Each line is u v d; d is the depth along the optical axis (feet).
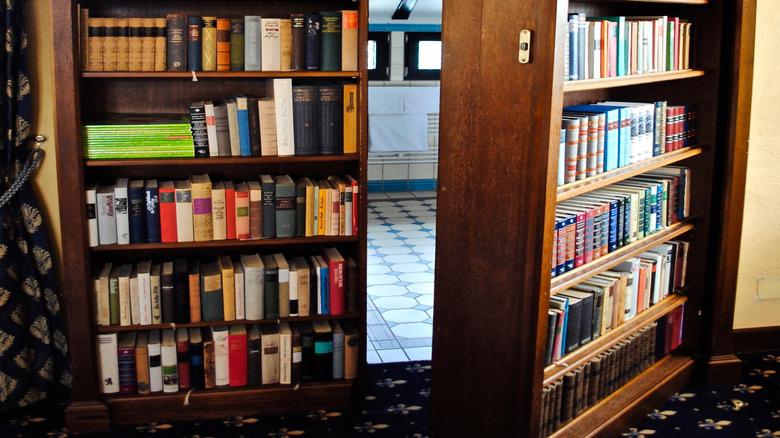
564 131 9.45
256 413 11.67
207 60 10.73
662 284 12.53
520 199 8.70
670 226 12.52
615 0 11.15
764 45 13.19
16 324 11.25
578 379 10.55
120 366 11.25
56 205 11.57
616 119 10.64
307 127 11.18
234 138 11.00
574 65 9.62
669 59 11.72
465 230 9.20
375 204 26.45
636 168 10.91
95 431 11.10
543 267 8.67
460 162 9.07
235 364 11.55
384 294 17.26
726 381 13.09
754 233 13.87
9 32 10.60
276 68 10.96
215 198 11.09
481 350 9.35
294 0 11.66
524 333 8.93
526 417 9.09
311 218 11.46
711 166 12.64
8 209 11.13
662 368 12.60
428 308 16.42
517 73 8.44
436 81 28.27
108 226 10.82
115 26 10.43
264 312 11.55
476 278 9.21
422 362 13.66
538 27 8.18
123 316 11.12
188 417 11.48
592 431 10.52
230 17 11.55
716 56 12.28
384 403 12.13
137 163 10.68
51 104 11.31
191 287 11.23
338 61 11.14
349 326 12.10
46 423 11.30
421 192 28.58
